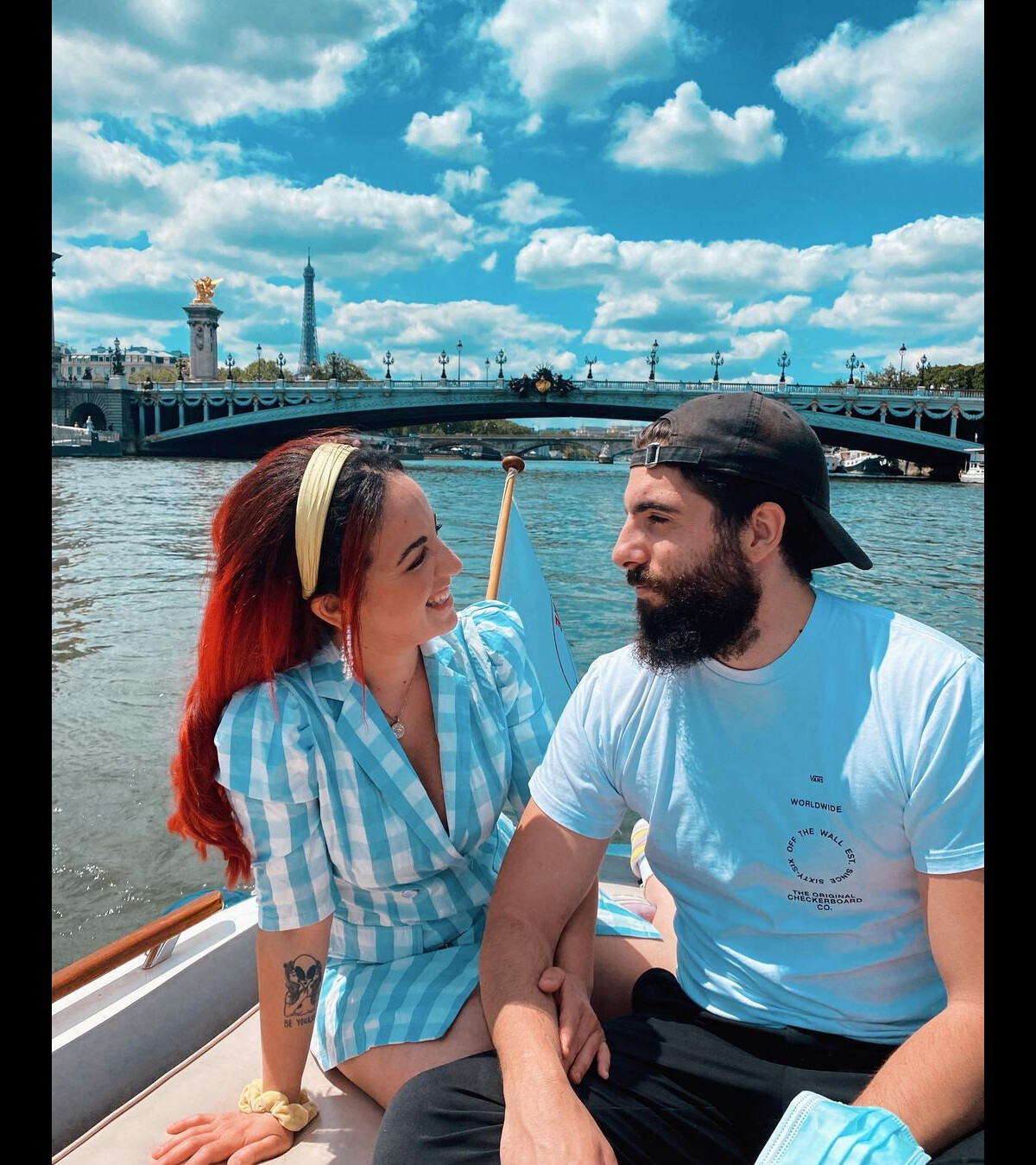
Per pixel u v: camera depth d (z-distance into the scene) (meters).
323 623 1.34
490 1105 1.07
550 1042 1.09
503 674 1.54
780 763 1.09
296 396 56.38
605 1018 1.45
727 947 1.17
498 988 1.17
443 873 1.42
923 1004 1.10
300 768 1.26
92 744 5.26
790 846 1.10
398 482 1.26
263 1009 1.30
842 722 1.06
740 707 1.10
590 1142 0.98
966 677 1.01
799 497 1.04
